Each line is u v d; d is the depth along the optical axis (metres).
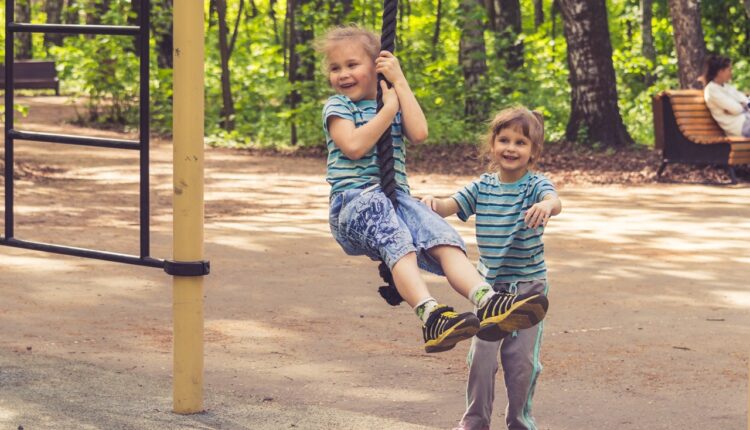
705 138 14.70
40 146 18.70
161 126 22.89
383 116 4.00
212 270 8.63
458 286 3.88
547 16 37.28
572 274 8.56
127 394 5.34
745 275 8.55
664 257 9.30
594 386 5.61
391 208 3.99
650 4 27.50
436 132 19.72
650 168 15.84
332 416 5.05
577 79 19.02
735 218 11.55
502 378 5.91
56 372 5.71
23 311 7.21
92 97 23.62
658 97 14.95
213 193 13.57
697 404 5.30
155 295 7.77
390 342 6.55
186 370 5.02
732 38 29.39
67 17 33.12
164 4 23.52
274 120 21.42
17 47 36.31
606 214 11.82
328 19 20.12
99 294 7.76
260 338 6.60
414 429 4.88
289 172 16.22
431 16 25.00
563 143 19.03
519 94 21.00
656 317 7.14
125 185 14.29
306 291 7.92
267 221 11.28
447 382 5.73
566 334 6.69
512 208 4.52
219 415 5.02
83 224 10.85
